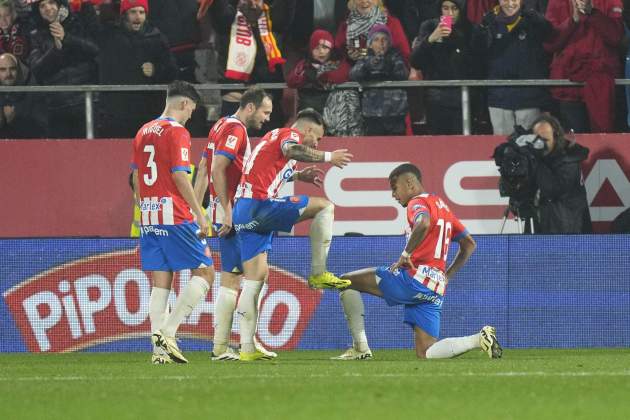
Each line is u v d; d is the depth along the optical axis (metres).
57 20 48.19
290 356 39.31
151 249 33.94
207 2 47.53
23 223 47.16
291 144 35.06
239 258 36.62
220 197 35.31
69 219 47.12
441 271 36.81
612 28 47.53
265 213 35.25
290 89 48.94
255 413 19.89
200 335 43.50
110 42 48.41
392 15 49.91
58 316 43.97
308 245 43.59
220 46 48.84
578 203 45.75
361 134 47.78
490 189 46.94
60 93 48.62
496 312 43.88
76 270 43.88
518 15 47.75
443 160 46.91
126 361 36.72
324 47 47.47
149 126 33.66
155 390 23.97
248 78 48.12
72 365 34.03
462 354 39.16
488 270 43.81
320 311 43.62
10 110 48.47
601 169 46.84
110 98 48.41
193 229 33.75
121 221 47.09
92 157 47.12
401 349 43.62
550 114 46.53
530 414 19.66
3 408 21.02
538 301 43.91
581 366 30.86
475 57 48.44
